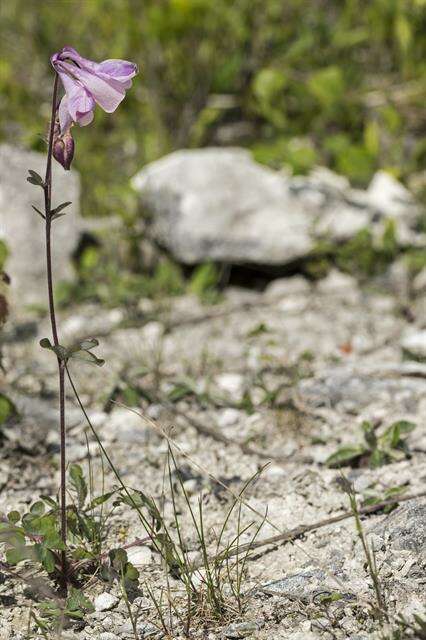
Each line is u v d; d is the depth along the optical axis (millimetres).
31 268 7145
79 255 7574
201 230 7301
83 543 3799
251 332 5824
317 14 8961
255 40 8930
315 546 3918
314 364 5941
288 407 5273
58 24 9500
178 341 6438
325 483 4453
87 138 8789
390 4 8523
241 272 7520
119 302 7070
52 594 3494
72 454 4855
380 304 6953
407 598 3502
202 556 3865
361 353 6137
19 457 4848
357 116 8695
